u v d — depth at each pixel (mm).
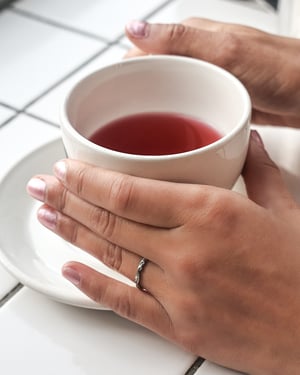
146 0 826
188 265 424
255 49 534
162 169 436
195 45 531
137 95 516
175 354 460
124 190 429
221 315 433
